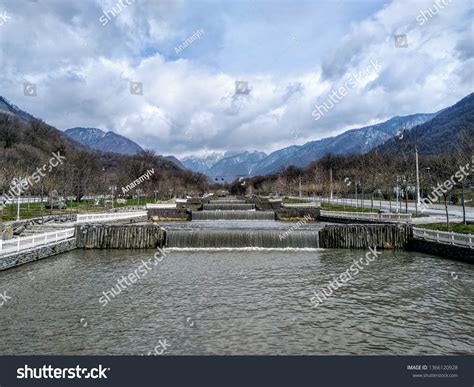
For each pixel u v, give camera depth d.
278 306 18.02
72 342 13.94
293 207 68.81
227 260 29.72
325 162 145.75
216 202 94.75
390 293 20.12
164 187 117.94
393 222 43.16
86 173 86.12
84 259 30.42
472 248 26.92
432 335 14.56
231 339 14.21
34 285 21.81
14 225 38.59
